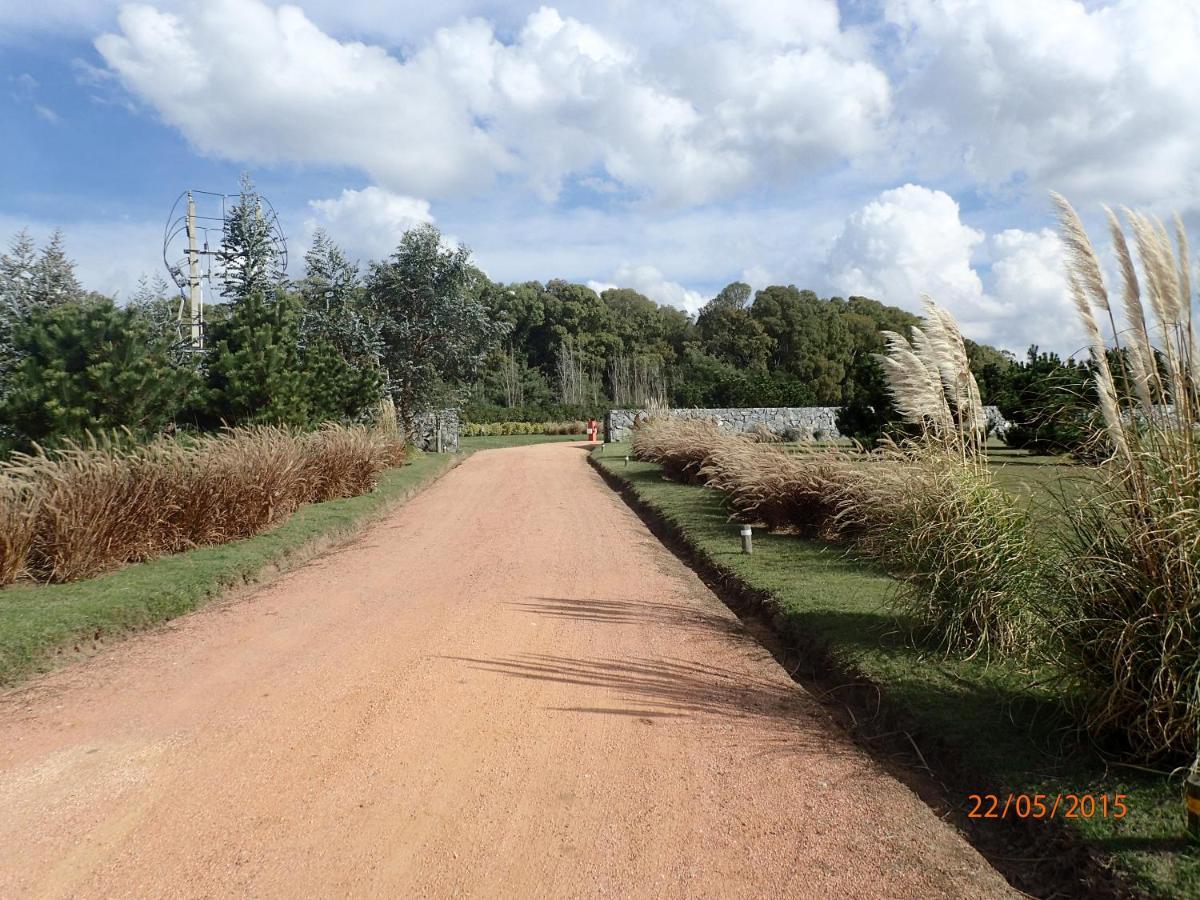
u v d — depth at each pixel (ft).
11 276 43.86
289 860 10.51
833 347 194.80
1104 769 11.90
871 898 9.62
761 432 52.06
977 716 13.99
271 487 35.09
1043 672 14.87
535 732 14.70
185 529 30.25
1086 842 10.19
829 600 21.65
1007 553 16.48
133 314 36.04
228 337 50.08
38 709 16.03
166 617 22.62
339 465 45.93
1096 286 13.34
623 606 23.71
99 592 23.00
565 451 103.30
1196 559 11.30
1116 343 13.65
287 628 21.76
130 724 15.21
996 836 11.18
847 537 29.45
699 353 219.61
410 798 12.21
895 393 20.25
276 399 46.52
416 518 43.01
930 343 19.38
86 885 9.98
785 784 12.66
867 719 15.37
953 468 18.40
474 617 22.58
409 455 77.92
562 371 215.31
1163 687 11.23
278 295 62.69
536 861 10.49
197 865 10.40
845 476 29.07
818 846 10.83
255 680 17.61
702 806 11.96
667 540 36.14
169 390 35.94
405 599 24.90
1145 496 12.07
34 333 33.78
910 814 11.67
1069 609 12.80
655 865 10.39
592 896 9.73
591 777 12.93
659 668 18.19
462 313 88.17
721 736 14.53
